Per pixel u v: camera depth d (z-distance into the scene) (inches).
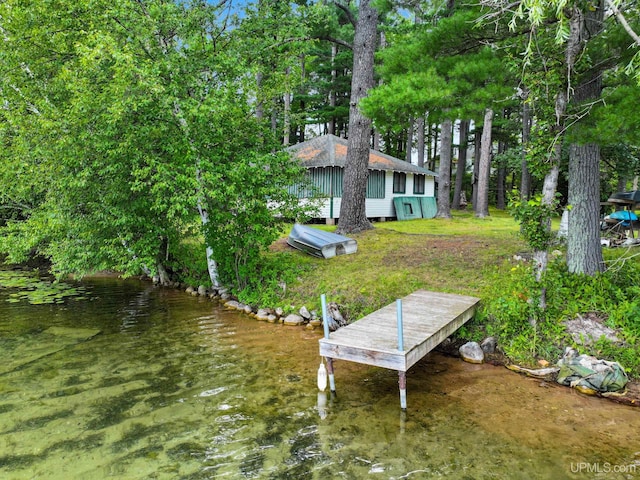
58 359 234.5
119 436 156.6
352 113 506.9
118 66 304.7
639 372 200.2
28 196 381.7
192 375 213.9
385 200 789.9
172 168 332.2
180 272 446.0
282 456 144.3
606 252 358.0
